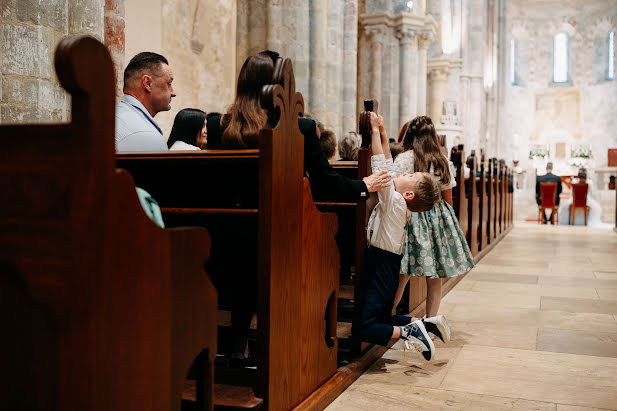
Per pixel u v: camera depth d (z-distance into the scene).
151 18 8.59
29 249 1.51
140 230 1.65
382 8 14.63
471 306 5.57
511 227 15.71
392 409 2.94
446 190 4.25
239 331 3.00
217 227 2.60
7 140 1.53
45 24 4.10
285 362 2.54
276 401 2.46
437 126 19.44
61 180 1.47
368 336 3.47
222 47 10.86
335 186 2.94
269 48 9.27
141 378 1.68
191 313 1.91
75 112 1.44
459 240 4.17
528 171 25.56
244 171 2.60
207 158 2.44
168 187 2.83
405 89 14.99
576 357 3.92
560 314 5.26
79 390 1.50
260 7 9.30
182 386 1.88
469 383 3.37
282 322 2.49
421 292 5.20
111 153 1.51
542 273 7.72
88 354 1.48
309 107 9.70
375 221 3.66
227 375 2.78
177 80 9.41
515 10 30.94
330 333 3.19
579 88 30.22
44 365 1.55
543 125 30.91
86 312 1.47
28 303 1.56
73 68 1.38
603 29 29.50
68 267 1.47
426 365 3.71
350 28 11.22
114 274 1.55
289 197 2.52
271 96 2.31
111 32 5.37
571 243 11.73
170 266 1.79
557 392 3.24
